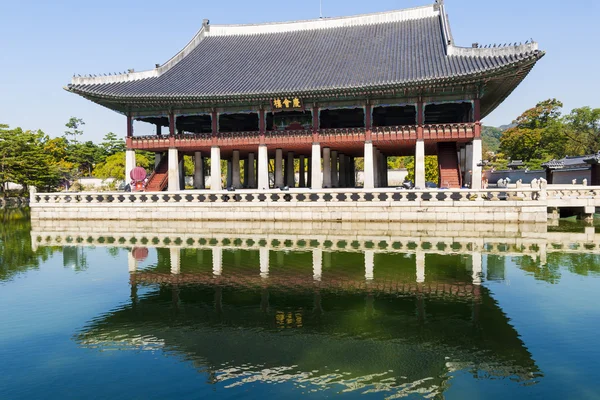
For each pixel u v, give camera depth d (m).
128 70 42.25
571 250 20.94
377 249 21.91
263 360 9.27
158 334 10.82
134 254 21.42
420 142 35.72
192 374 8.71
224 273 17.11
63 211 34.44
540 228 27.45
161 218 33.06
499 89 36.34
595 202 31.48
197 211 32.56
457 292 13.92
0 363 9.29
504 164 73.81
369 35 44.81
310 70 39.78
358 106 37.44
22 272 17.61
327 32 47.31
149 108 41.38
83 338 10.63
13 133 62.28
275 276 16.48
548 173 51.94
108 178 75.81
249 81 39.41
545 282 14.96
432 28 42.94
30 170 61.81
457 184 35.22
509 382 8.15
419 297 13.51
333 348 9.84
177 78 41.84
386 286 14.85
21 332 11.02
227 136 39.91
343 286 14.95
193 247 23.36
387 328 10.98
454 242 23.70
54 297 14.05
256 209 31.67
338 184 53.50
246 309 12.68
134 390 8.09
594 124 85.75
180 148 41.75
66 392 8.05
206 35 50.62
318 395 7.79
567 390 7.80
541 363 8.87
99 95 37.97
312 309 12.60
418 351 9.56
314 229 29.75
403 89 34.94
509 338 10.14
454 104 39.78
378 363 9.05
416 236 26.08
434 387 7.99
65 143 95.00
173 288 14.99
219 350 9.84
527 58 29.62
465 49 35.53
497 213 27.98
